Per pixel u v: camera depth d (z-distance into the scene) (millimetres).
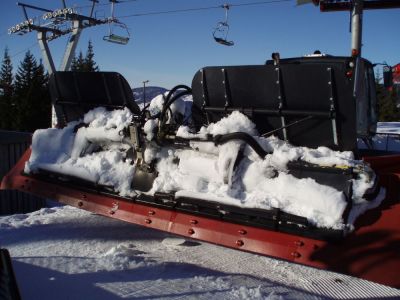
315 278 4082
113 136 4652
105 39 15688
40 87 41375
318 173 3445
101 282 3541
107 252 4477
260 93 3793
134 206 4250
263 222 3475
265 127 3932
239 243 3467
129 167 4543
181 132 4148
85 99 5102
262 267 4316
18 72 42406
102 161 4715
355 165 3273
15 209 9266
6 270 2764
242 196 3691
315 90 3494
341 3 9117
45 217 6020
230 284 3695
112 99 4848
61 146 5156
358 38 8352
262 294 3482
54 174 4926
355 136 3477
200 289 3512
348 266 3020
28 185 5078
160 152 4367
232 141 3852
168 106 4309
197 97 4223
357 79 3371
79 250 4574
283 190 3525
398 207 3172
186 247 4812
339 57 4734
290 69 3539
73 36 15555
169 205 4039
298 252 3207
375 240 3053
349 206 3205
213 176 3965
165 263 4176
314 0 9062
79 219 5906
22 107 40781
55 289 3373
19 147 9109
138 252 4559
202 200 3791
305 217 3279
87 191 4645
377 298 3650
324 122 3578
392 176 3332
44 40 16234
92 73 4816
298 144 3826
